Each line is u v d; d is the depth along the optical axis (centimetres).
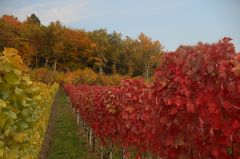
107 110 1212
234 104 389
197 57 442
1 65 396
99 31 11100
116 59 10331
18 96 456
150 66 10081
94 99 1541
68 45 9900
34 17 12631
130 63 10238
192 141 452
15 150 420
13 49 424
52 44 9531
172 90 505
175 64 507
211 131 408
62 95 5619
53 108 3741
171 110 479
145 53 10194
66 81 6506
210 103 407
